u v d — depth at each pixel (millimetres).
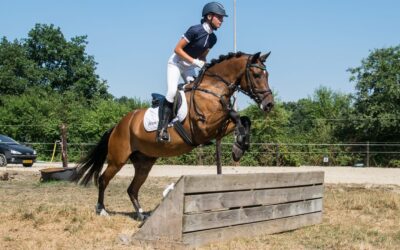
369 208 9156
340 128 25469
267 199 6801
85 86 55375
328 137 25375
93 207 9297
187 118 7055
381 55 24797
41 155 28266
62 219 7574
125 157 7957
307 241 6430
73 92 49812
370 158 24453
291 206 7266
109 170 8180
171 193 5766
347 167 23484
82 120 28016
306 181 7555
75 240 6262
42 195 11445
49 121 28641
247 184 6434
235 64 6922
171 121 7191
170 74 7238
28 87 51500
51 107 30000
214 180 5973
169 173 18797
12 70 51438
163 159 25000
